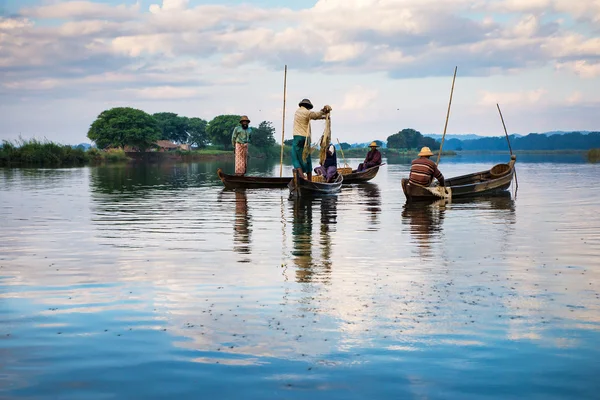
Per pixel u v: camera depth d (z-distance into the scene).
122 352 4.40
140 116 127.56
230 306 5.66
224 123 160.75
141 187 24.67
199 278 6.91
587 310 5.43
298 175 18.83
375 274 7.08
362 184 26.31
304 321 5.14
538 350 4.37
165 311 5.50
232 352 4.39
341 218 13.03
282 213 14.18
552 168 42.53
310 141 19.73
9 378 3.93
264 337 4.72
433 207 15.44
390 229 11.16
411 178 17.50
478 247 9.02
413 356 4.27
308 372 4.00
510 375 3.92
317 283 6.61
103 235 10.59
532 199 17.58
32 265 7.77
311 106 19.84
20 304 5.78
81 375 3.97
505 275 6.97
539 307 5.53
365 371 4.01
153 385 3.81
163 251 8.84
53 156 61.06
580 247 8.97
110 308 5.62
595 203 16.28
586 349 4.39
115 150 83.69
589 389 3.71
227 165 67.19
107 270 7.42
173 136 183.88
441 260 7.96
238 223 12.26
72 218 13.31
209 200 18.03
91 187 24.50
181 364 4.15
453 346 4.47
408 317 5.24
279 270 7.35
